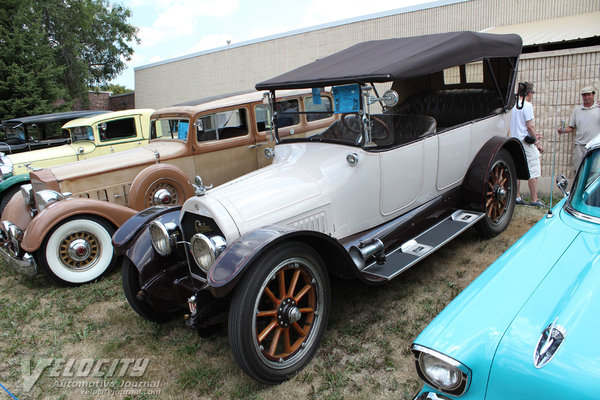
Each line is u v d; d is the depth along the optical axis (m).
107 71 28.70
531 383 1.57
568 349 1.60
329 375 2.75
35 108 16.97
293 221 3.08
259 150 6.27
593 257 2.08
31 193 5.11
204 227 3.10
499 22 10.27
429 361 1.77
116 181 5.44
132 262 3.47
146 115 8.85
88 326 3.70
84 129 8.45
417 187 3.85
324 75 3.46
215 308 2.74
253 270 2.51
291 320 2.70
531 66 6.47
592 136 5.62
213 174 5.96
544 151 6.54
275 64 14.77
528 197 6.15
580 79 6.12
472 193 4.23
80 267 4.61
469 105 5.02
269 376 2.65
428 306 3.45
